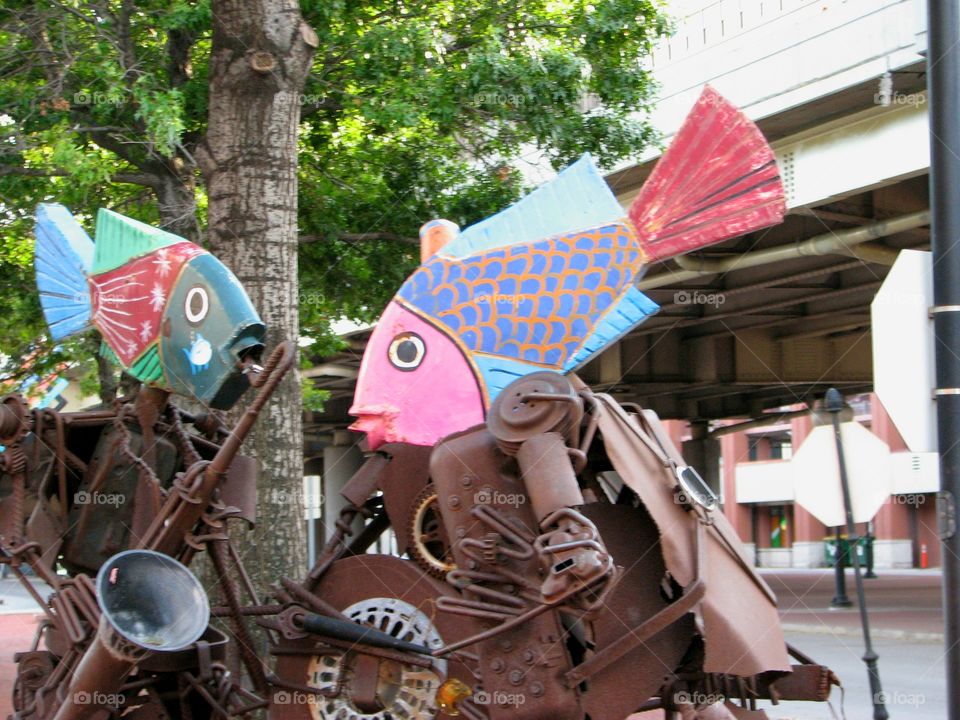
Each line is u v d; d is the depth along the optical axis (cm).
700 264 1794
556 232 577
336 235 1395
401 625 558
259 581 793
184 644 509
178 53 1332
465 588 510
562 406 486
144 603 518
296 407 832
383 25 1345
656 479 523
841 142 1446
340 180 1441
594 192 580
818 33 1405
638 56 1400
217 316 548
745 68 1514
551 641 493
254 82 854
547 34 1404
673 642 522
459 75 1312
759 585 552
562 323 563
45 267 652
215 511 566
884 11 1316
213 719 582
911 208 1645
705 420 3659
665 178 566
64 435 621
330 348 1559
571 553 457
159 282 571
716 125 559
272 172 855
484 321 573
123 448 597
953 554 647
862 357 2764
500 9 1395
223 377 547
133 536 599
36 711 574
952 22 674
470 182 1437
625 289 561
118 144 1332
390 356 584
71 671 559
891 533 4850
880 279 2112
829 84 1388
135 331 582
